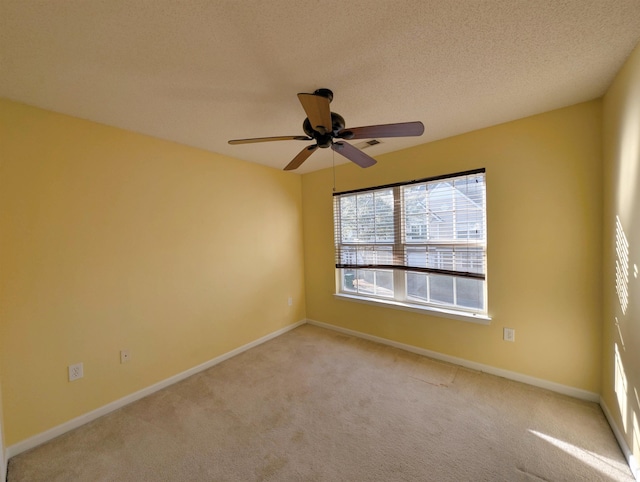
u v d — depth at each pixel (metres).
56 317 1.88
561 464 1.52
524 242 2.27
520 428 1.80
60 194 1.90
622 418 1.62
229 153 2.91
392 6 1.11
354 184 3.36
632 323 1.48
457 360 2.68
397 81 1.66
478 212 2.49
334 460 1.60
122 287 2.21
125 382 2.21
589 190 1.99
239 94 1.74
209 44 1.29
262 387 2.38
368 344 3.23
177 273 2.56
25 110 1.77
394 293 3.15
